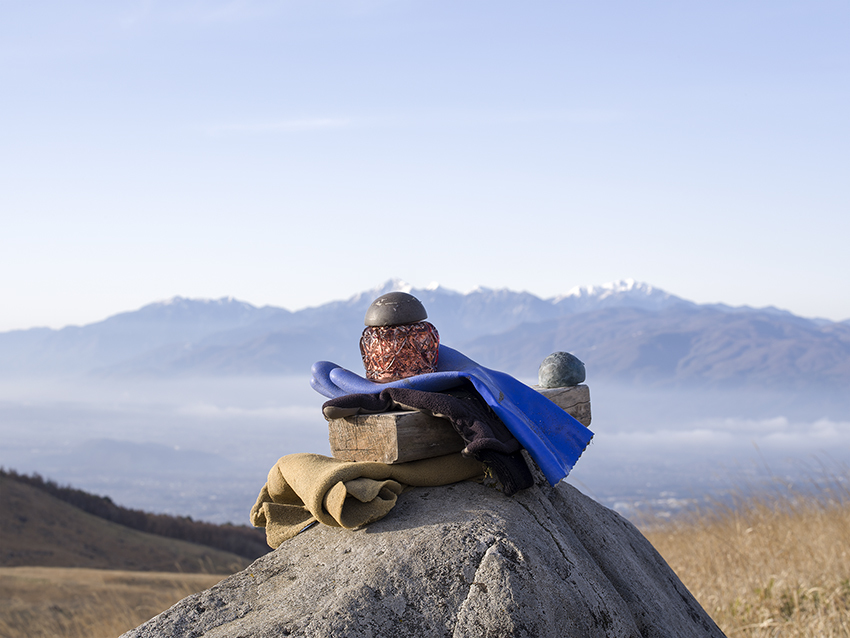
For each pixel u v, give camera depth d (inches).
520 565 75.4
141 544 1489.9
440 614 70.5
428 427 87.2
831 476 323.6
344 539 81.1
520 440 86.5
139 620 607.8
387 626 69.0
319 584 74.4
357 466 82.4
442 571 73.6
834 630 183.8
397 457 84.3
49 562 1295.5
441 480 89.0
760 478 343.0
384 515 82.8
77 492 1803.6
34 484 1731.1
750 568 249.4
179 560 1382.9
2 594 824.3
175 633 70.9
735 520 312.3
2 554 1291.8
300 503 94.7
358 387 93.7
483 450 82.7
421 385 90.4
